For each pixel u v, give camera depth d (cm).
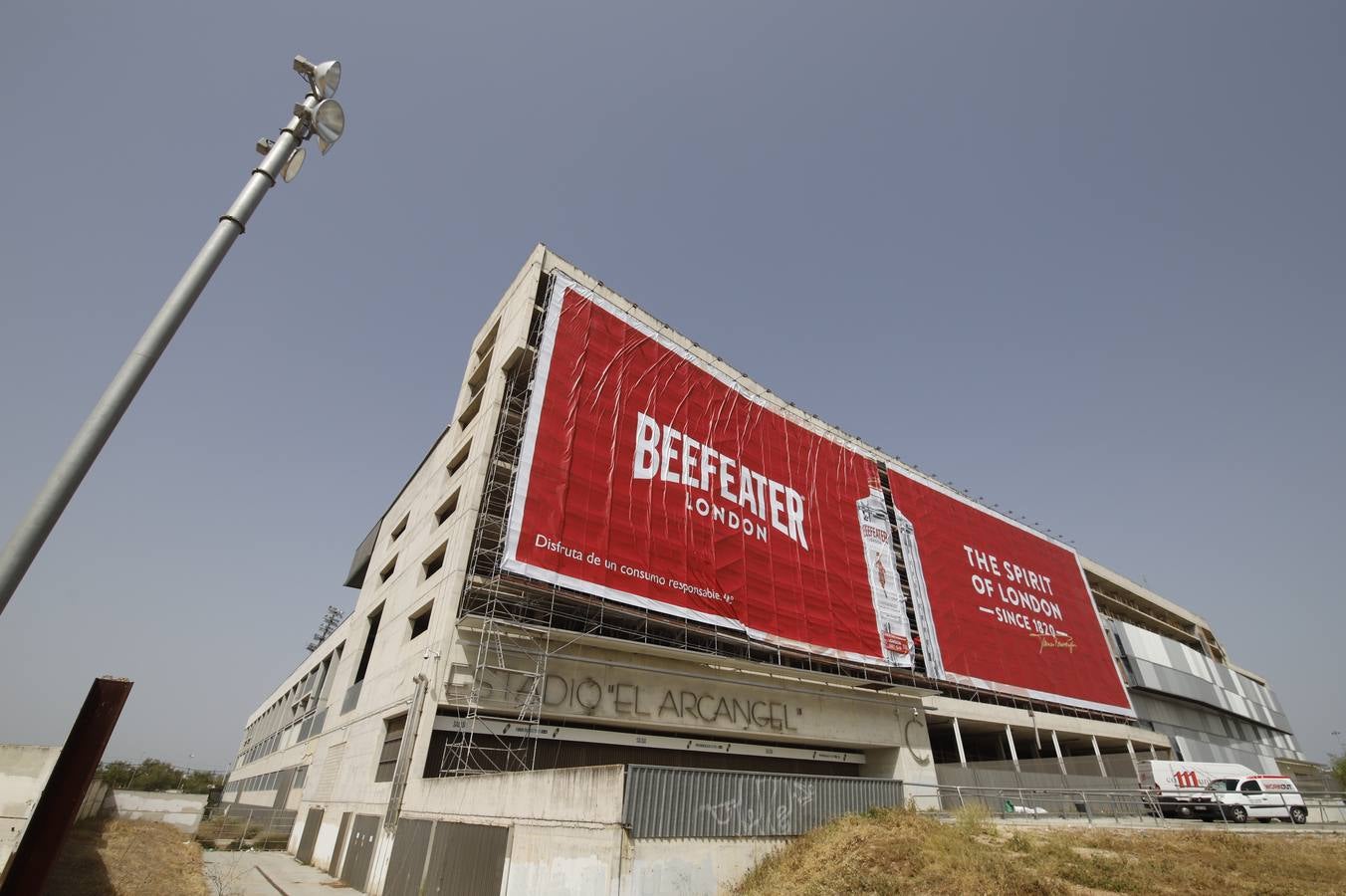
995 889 1515
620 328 4016
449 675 2698
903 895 1525
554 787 1781
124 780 7375
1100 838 2094
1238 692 8894
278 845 4303
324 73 907
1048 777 4619
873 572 4822
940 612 5247
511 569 2873
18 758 1180
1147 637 7731
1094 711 6041
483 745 2745
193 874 2545
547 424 3344
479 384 4303
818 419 5331
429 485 4219
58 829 977
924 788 4066
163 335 711
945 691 5075
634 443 3719
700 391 4309
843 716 4019
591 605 3180
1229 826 2692
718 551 3828
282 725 7475
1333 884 1666
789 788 2016
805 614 4122
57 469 626
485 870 1881
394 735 2938
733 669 3684
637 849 1559
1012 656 5616
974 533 6262
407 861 2312
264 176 841
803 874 1692
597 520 3319
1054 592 6731
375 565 5156
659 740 3197
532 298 3759
